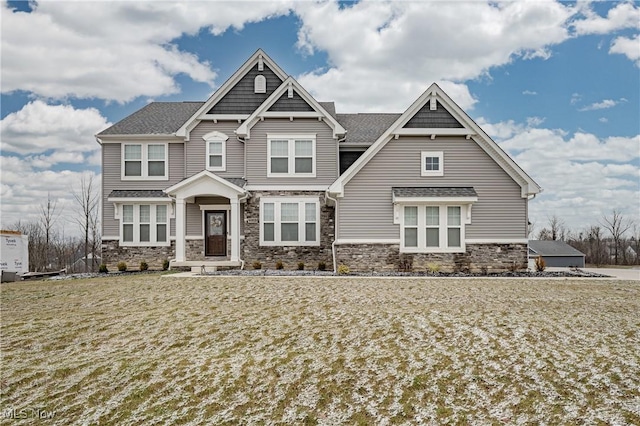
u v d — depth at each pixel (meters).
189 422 6.23
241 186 21.12
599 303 12.34
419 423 5.97
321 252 21.67
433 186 19.28
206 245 22.72
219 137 22.58
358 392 6.89
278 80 22.80
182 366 8.03
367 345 8.83
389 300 12.72
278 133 21.83
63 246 41.47
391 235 19.06
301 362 8.06
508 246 19.11
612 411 6.07
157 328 10.26
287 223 21.77
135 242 22.81
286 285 15.19
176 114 24.75
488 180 19.27
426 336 9.30
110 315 11.46
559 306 11.95
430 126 19.28
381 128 24.27
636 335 9.27
